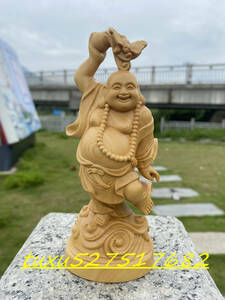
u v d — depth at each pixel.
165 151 7.84
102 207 1.60
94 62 1.50
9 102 5.84
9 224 3.05
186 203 3.77
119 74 1.40
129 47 1.37
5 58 6.76
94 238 1.58
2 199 3.82
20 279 1.58
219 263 2.38
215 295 1.47
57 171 5.37
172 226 2.31
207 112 12.03
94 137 1.42
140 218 1.68
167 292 1.48
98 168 1.42
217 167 5.99
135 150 1.48
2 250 2.55
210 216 3.32
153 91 10.23
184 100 9.91
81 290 1.49
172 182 4.84
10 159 5.49
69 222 2.36
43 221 2.38
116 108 1.44
